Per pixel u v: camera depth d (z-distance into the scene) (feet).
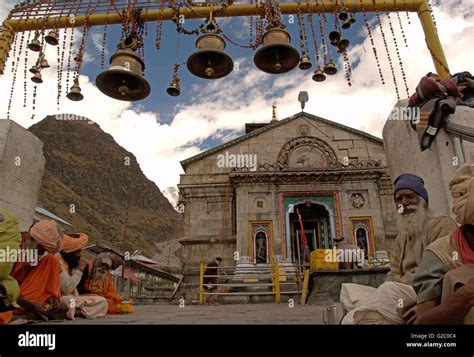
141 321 16.49
